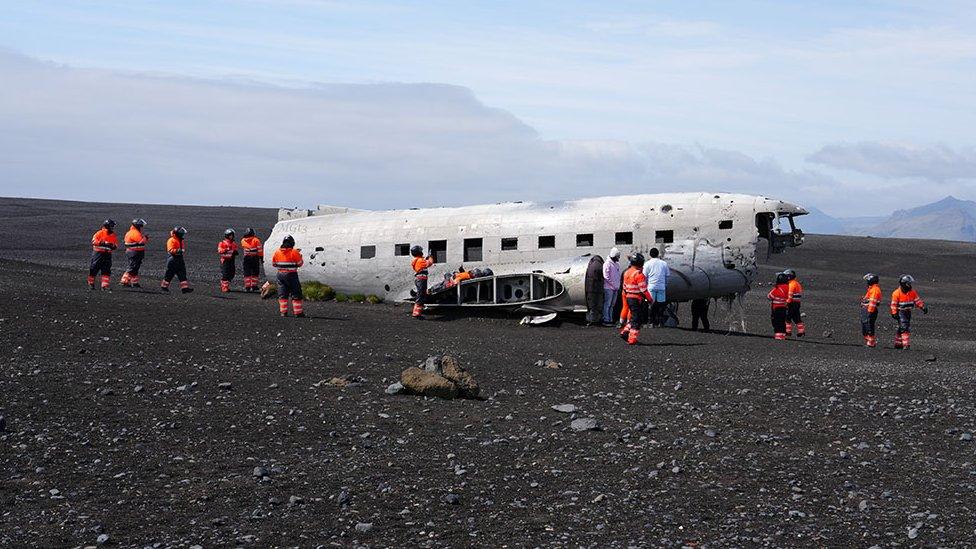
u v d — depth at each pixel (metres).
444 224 32.19
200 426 12.88
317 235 34.31
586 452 12.38
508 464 11.69
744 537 9.17
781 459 12.41
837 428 14.52
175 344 20.28
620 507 10.05
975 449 13.33
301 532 8.90
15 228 77.88
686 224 29.70
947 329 36.09
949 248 78.31
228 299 31.19
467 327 27.47
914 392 18.19
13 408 13.16
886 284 58.28
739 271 29.39
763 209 29.44
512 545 8.75
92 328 21.62
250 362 18.53
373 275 33.31
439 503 9.99
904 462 12.46
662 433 13.73
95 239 30.67
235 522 9.11
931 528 9.58
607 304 28.55
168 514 9.27
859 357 24.06
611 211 30.50
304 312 28.23
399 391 15.94
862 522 9.76
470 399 16.02
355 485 10.54
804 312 41.34
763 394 17.34
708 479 11.28
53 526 8.73
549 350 22.84
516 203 32.41
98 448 11.50
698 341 25.88
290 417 13.69
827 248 75.75
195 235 77.06
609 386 17.73
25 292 27.30
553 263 29.58
